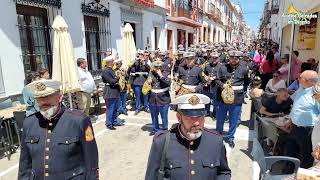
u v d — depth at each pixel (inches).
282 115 230.1
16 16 277.4
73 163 106.2
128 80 354.3
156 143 94.3
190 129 88.7
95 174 108.7
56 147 104.1
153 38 625.6
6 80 268.4
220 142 94.0
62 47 248.8
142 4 534.9
